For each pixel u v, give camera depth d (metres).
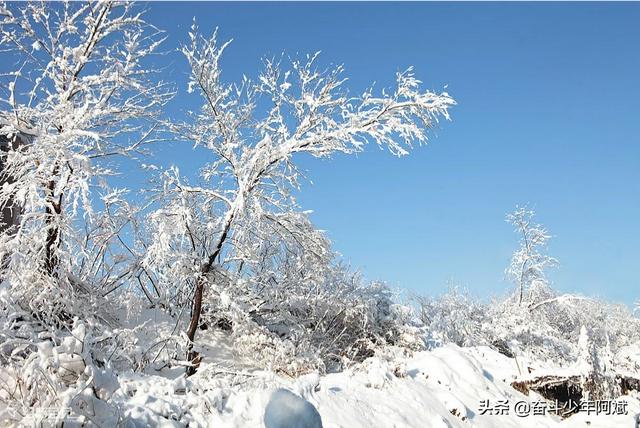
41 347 7.28
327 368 17.39
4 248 13.05
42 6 14.22
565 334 29.44
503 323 25.19
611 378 16.05
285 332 18.14
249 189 15.08
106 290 15.89
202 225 15.82
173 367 13.76
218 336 16.86
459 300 28.95
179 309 17.38
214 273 15.67
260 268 17.94
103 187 13.88
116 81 14.50
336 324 19.27
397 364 13.36
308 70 15.05
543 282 30.19
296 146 14.95
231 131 15.47
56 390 7.06
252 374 11.47
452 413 12.45
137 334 15.13
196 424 8.70
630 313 41.84
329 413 10.04
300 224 15.74
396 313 20.16
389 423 10.63
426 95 14.54
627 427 13.46
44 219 13.31
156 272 15.02
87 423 6.96
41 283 13.01
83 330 7.63
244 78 15.59
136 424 8.12
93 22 14.47
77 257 14.62
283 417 3.54
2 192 13.35
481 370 15.35
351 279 20.72
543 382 15.63
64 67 14.39
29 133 14.05
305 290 18.88
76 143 13.99
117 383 7.63
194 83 15.29
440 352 15.51
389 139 14.59
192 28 15.09
